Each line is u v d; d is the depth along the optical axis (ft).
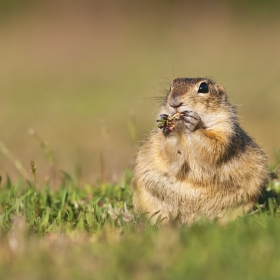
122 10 232.53
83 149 95.96
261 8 224.33
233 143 40.14
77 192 48.55
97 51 202.80
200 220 36.29
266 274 27.27
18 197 44.78
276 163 50.21
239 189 39.91
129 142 99.81
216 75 160.25
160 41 208.85
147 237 32.42
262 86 145.18
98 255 30.27
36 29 220.64
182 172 39.60
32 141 104.53
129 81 162.40
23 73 179.73
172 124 39.24
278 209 39.63
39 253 30.66
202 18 223.51
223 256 28.91
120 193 46.85
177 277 27.43
